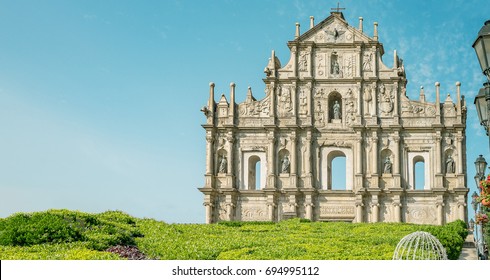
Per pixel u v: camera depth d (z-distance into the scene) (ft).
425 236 102.32
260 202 259.60
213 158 264.11
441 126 255.09
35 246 112.47
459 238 159.12
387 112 261.44
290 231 171.32
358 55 266.16
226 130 265.54
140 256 121.49
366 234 161.07
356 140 260.21
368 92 263.90
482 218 154.40
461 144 254.68
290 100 266.16
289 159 262.26
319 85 266.77
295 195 255.91
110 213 157.48
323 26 270.26
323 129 262.67
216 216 260.21
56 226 119.24
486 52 95.55
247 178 263.29
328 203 256.73
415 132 258.98
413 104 261.24
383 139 260.21
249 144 265.13
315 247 123.85
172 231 150.20
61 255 102.68
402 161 257.96
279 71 268.62
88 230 127.85
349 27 268.41
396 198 252.01
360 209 252.62
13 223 119.44
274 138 262.67
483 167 147.43
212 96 267.18
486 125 112.78
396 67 263.29
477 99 114.21
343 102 264.31
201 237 145.28
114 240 125.59
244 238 141.28
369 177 257.34
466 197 249.34
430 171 255.91
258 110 267.18
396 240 143.13
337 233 164.45
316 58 269.03
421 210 251.80
